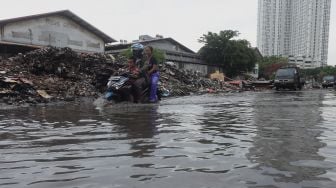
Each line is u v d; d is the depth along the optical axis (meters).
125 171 3.03
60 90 11.75
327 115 7.30
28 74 12.26
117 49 43.97
